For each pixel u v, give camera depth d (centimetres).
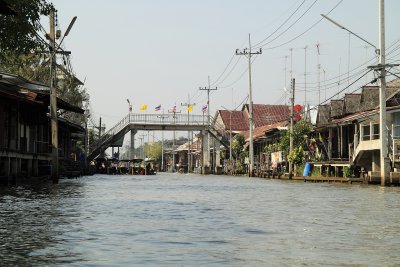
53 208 1636
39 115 3938
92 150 7256
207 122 7681
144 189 3048
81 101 5853
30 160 3462
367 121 3972
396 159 3412
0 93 2830
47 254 842
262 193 2647
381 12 3186
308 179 4494
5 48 2709
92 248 902
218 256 839
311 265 770
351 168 4019
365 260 807
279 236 1059
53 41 3212
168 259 812
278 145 5800
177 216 1445
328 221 1330
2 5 2122
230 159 7831
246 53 6412
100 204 1834
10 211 1530
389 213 1540
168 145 17325
